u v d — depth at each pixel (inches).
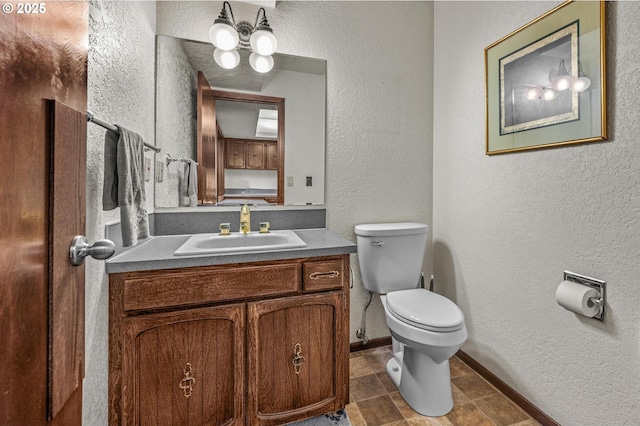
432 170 79.0
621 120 39.2
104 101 36.8
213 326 44.1
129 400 40.0
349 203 73.2
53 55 18.8
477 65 63.9
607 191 40.9
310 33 69.1
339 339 51.0
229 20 62.8
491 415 52.9
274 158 68.5
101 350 38.1
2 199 14.6
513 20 55.1
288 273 47.8
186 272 42.4
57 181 18.9
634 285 38.2
